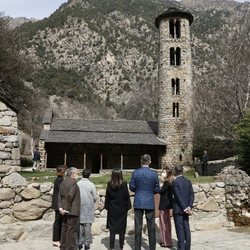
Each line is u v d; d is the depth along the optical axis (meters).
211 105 33.28
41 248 7.67
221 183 11.00
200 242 8.29
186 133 36.69
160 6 167.00
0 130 9.52
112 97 113.69
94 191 7.59
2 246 7.83
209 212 10.59
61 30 130.00
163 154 37.03
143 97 81.19
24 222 9.12
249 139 17.00
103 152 38.00
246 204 10.56
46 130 37.41
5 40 31.28
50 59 121.38
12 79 31.94
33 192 9.43
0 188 9.18
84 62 122.62
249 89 28.84
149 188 7.33
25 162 41.34
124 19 148.50
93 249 7.72
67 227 7.09
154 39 136.38
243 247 7.80
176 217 7.27
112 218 7.58
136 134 38.69
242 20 36.88
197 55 95.38
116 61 123.44
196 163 32.59
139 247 7.23
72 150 37.78
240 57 30.55
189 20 39.66
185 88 37.53
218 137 34.16
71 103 103.81
